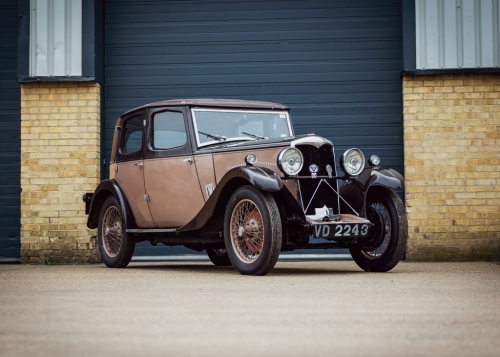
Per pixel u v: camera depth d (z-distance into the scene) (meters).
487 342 2.70
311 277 5.78
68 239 8.95
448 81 8.73
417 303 3.92
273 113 7.21
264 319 3.31
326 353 2.47
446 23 8.70
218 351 2.51
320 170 6.12
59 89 9.02
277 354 2.45
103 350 2.54
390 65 9.11
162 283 5.33
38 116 9.03
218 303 3.95
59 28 8.98
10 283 5.48
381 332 2.93
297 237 6.18
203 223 6.33
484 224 8.64
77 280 5.74
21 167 9.02
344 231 5.97
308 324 3.15
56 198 8.98
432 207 8.67
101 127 9.13
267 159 6.20
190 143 6.70
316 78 9.16
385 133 9.07
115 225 7.63
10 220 9.27
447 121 8.72
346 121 9.10
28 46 8.98
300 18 9.20
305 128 9.12
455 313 3.50
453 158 8.70
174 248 9.09
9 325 3.16
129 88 9.30
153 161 7.05
